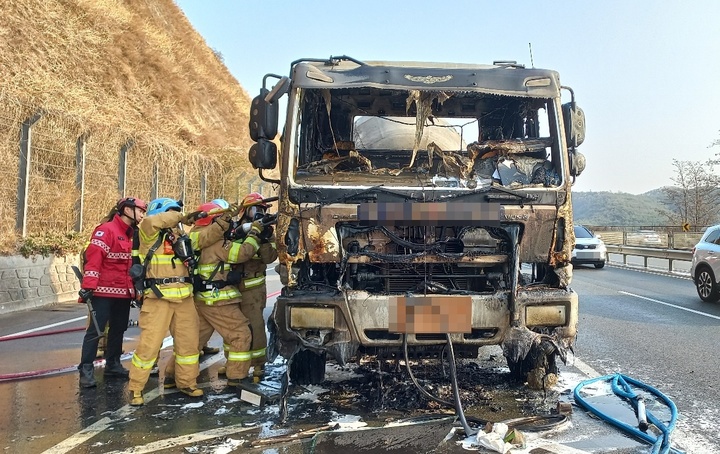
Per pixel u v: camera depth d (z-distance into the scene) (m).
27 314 10.02
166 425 4.44
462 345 4.73
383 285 4.91
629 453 3.86
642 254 20.59
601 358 6.61
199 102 27.25
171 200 5.33
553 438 4.14
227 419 4.59
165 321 5.10
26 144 11.44
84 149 13.25
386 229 4.74
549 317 4.65
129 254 5.91
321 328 4.54
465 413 4.66
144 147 16.25
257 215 5.86
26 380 5.84
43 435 4.20
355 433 4.20
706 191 39.53
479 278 5.00
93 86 18.16
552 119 5.21
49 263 11.51
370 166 5.71
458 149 6.35
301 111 5.15
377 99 5.93
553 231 4.71
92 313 5.54
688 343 7.40
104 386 5.62
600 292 13.14
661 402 4.99
